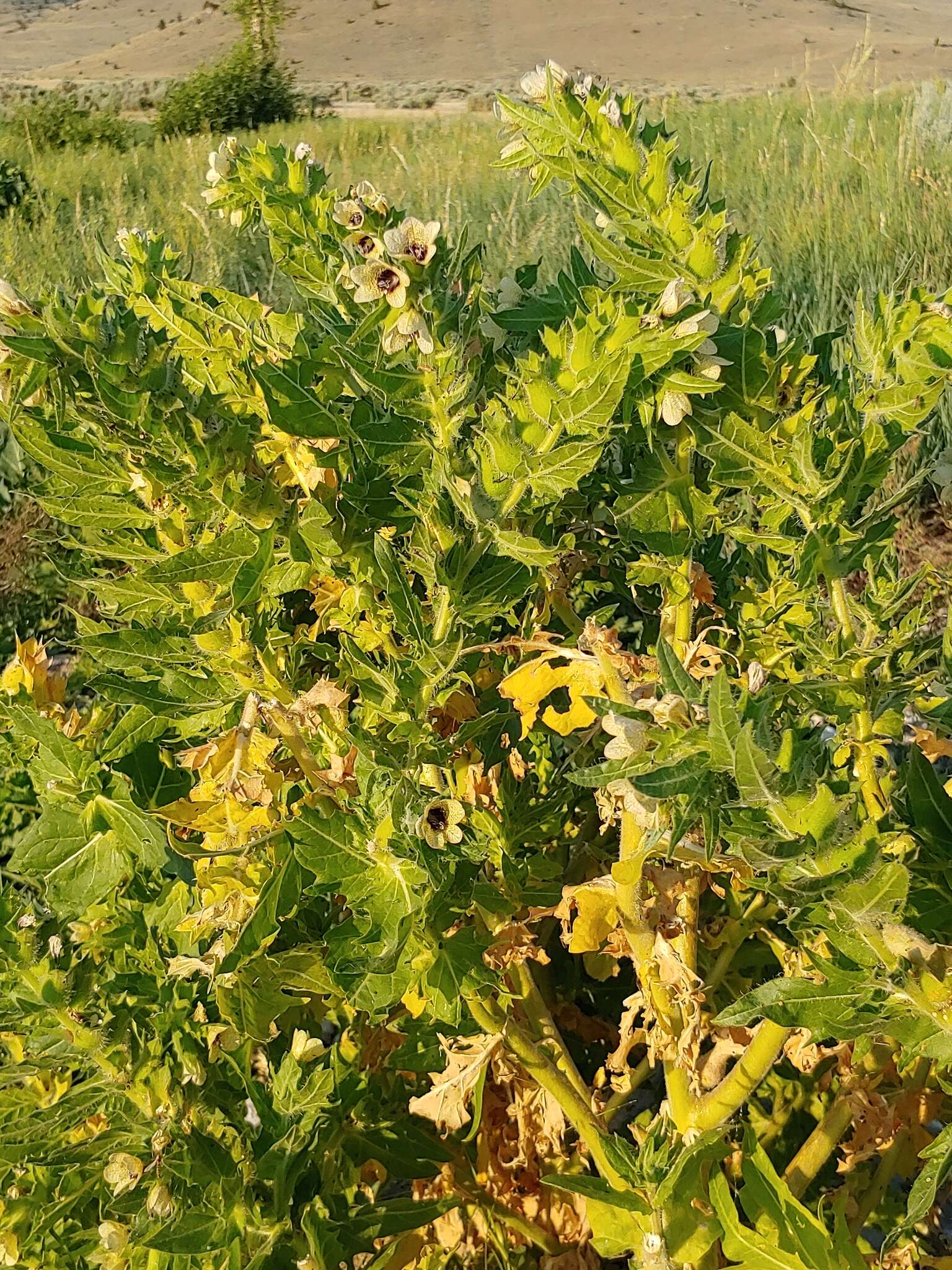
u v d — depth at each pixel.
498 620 2.11
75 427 1.51
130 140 22.41
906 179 7.42
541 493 1.36
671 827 1.21
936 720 1.60
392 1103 1.96
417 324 1.31
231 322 1.75
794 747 1.16
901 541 4.26
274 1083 1.58
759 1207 1.39
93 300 1.38
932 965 1.14
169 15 109.38
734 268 1.51
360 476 1.49
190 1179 1.43
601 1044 2.38
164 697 1.54
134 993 1.66
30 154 18.81
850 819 1.12
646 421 1.46
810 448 1.49
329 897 1.78
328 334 1.47
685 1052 1.55
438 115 21.64
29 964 1.58
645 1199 1.44
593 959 1.88
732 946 1.93
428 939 1.42
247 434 1.45
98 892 1.62
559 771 2.08
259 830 1.54
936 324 1.46
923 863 1.41
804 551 1.58
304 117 26.17
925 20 84.62
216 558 1.41
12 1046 1.79
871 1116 1.67
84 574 1.83
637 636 3.24
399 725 1.45
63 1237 1.62
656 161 1.46
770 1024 1.45
